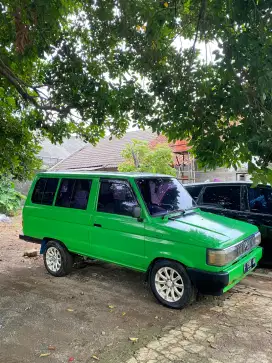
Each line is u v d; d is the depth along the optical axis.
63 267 5.25
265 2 2.71
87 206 4.84
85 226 4.80
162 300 4.08
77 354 3.05
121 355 3.03
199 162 4.19
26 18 3.35
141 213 4.22
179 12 3.64
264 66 2.79
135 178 4.48
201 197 6.23
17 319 3.80
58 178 5.41
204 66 3.55
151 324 3.64
